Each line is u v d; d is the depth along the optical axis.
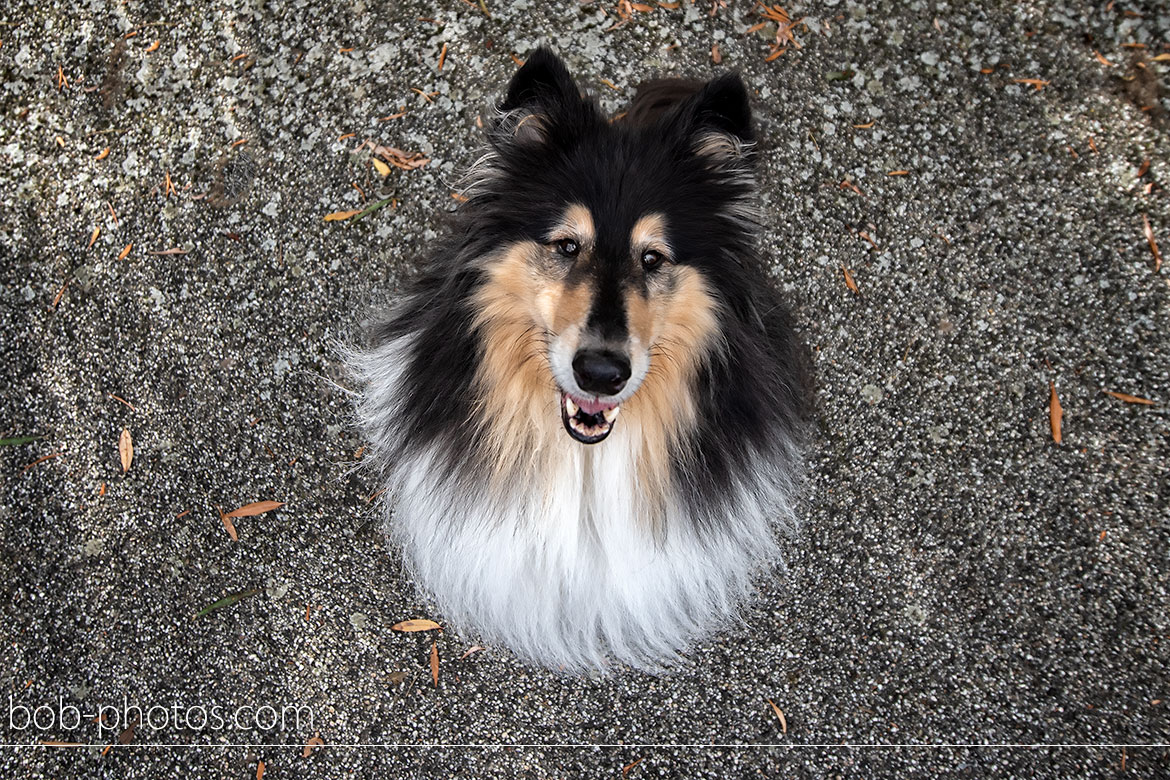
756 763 2.59
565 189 1.86
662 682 2.61
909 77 2.81
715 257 1.95
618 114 2.74
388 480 2.49
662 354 1.95
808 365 2.65
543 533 2.16
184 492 2.74
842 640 2.63
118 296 2.80
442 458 2.11
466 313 1.94
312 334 2.76
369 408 2.50
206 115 2.85
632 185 1.84
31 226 2.84
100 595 2.71
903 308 2.73
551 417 2.05
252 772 2.62
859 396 2.71
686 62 2.85
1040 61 2.80
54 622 2.70
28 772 2.62
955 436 2.70
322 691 2.65
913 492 2.68
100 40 2.89
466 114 2.81
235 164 2.83
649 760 2.59
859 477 2.68
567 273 1.84
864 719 2.60
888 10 2.84
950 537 2.67
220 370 2.77
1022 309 2.72
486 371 1.99
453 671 2.63
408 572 2.64
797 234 2.75
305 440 2.73
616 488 2.10
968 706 2.59
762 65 2.83
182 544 2.72
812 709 2.60
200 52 2.87
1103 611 2.62
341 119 2.82
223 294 2.79
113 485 2.75
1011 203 2.76
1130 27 2.79
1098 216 2.74
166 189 2.83
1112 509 2.66
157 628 2.69
